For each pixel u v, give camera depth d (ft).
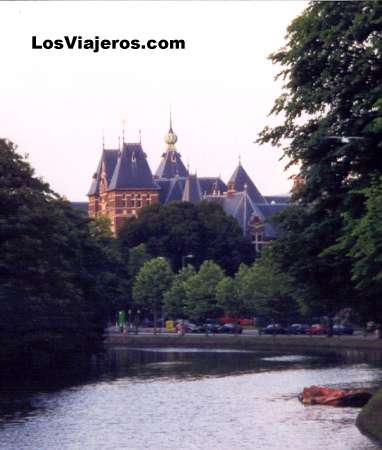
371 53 167.02
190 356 404.57
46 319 281.33
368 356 386.93
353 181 174.09
